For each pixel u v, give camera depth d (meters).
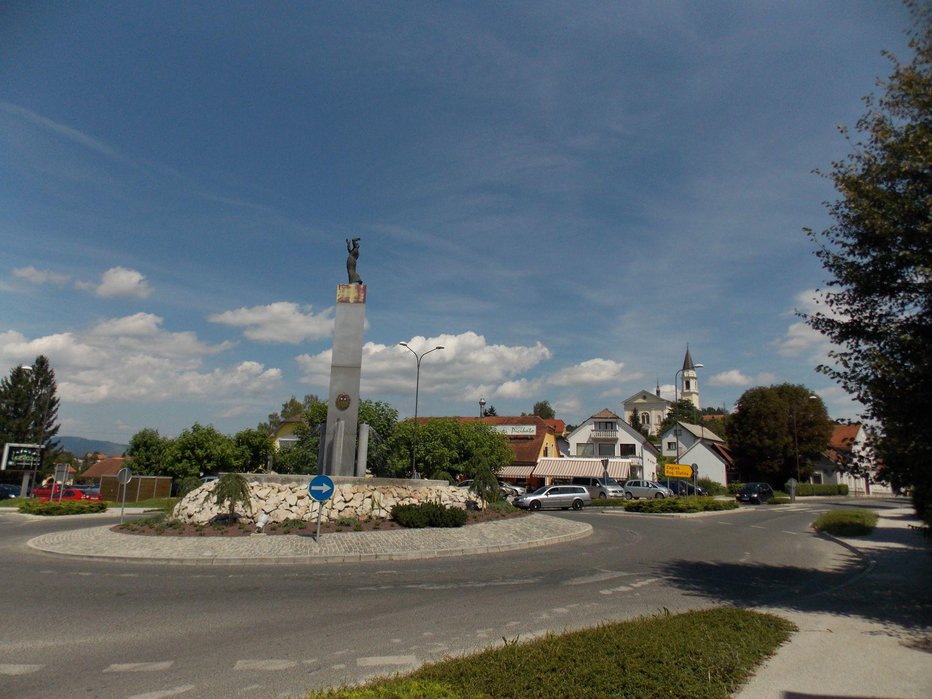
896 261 9.60
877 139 9.95
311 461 41.31
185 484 22.19
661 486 49.53
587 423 72.81
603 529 25.41
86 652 7.36
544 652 6.62
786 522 29.41
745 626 7.93
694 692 5.52
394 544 17.16
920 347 9.09
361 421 46.59
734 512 37.31
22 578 12.53
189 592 11.20
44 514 29.91
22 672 6.60
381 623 8.83
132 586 11.76
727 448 71.81
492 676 5.80
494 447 50.59
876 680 6.16
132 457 53.66
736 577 13.22
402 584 12.17
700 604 10.21
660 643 6.93
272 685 6.18
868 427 9.60
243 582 12.31
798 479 66.19
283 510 19.88
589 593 11.23
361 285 25.20
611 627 7.84
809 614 9.36
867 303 10.15
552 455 70.12
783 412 65.56
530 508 39.75
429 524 20.02
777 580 12.92
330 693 5.00
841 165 10.35
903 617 9.18
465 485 27.92
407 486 22.95
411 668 6.71
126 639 7.95
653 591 11.45
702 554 17.20
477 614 9.41
